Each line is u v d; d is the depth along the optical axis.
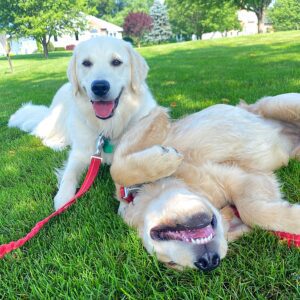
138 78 0.74
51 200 0.61
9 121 1.21
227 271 0.38
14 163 0.79
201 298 0.34
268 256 0.38
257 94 1.05
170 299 0.35
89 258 0.42
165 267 0.40
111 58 0.71
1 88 2.25
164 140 0.53
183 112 0.96
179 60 2.57
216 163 0.49
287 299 0.33
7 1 6.14
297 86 1.10
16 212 0.56
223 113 0.54
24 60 5.72
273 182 0.48
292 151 0.60
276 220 0.41
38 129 1.04
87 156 0.72
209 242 0.38
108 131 0.71
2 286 0.40
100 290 0.37
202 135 0.51
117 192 0.51
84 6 6.69
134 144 0.52
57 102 0.99
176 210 0.40
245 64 1.89
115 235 0.45
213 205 0.45
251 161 0.52
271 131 0.55
